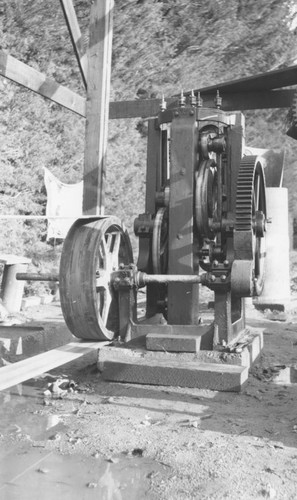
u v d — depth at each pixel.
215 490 3.31
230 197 6.53
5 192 14.03
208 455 3.81
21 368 4.82
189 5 18.55
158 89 19.33
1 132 14.10
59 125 15.59
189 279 5.79
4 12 14.77
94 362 6.41
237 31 19.86
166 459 3.74
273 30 20.42
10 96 14.27
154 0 18.27
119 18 17.45
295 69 7.23
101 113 7.65
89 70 7.71
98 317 5.69
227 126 6.54
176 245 6.19
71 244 5.75
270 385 5.57
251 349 6.11
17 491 3.28
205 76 20.34
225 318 5.73
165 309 6.60
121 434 4.19
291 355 7.02
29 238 14.24
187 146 6.20
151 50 18.45
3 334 7.12
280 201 11.03
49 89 7.36
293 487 3.36
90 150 7.66
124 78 18.41
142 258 6.41
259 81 7.65
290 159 22.36
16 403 4.96
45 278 5.96
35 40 15.48
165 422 4.48
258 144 22.52
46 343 7.46
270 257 10.97
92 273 5.61
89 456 3.80
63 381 5.46
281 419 4.57
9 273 9.42
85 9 16.23
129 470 3.59
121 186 17.77
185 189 6.18
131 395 5.20
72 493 3.27
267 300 10.92
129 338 5.98
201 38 19.41
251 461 3.72
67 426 4.36
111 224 5.99
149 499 3.21
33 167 14.74
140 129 19.06
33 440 4.06
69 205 13.83
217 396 5.17
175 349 5.68
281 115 22.11
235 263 5.65
